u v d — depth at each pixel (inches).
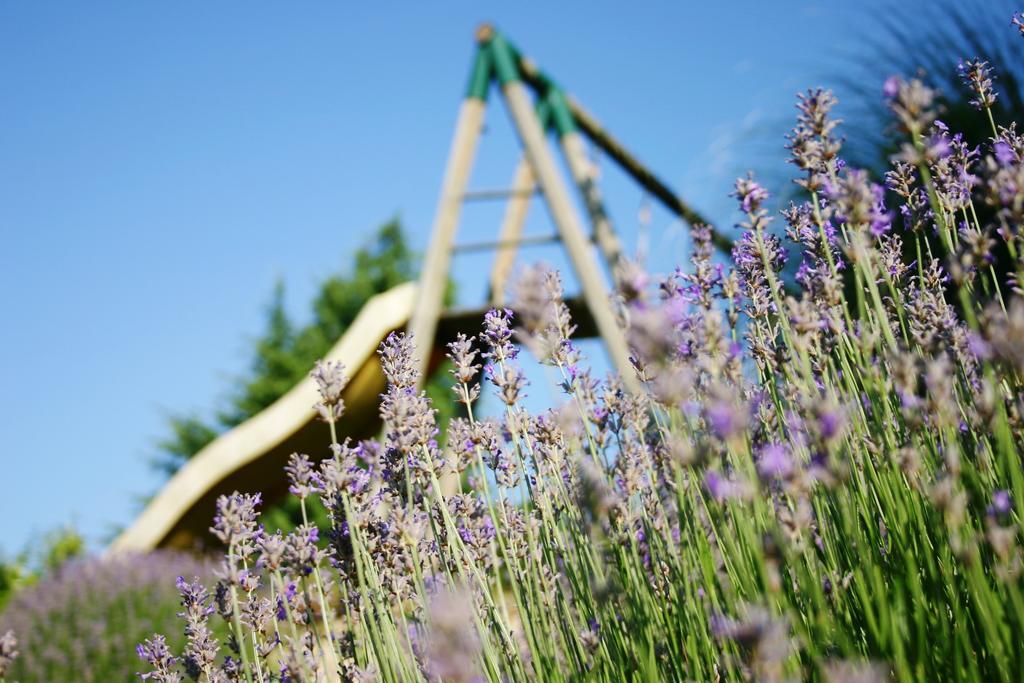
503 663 86.3
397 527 81.9
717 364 60.5
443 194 321.4
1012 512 65.9
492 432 96.3
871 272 72.9
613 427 91.9
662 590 85.9
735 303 89.7
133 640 362.9
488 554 95.0
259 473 566.6
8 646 101.8
